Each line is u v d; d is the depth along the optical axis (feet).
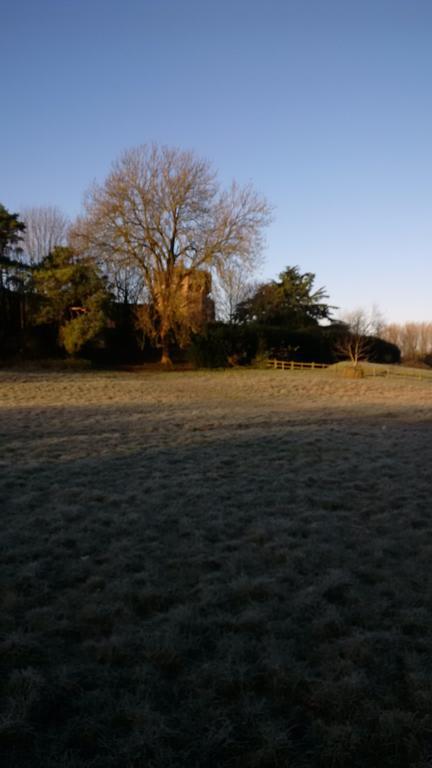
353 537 19.06
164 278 136.15
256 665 11.23
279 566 16.53
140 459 32.17
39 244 178.50
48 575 15.74
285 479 27.58
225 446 37.24
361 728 9.40
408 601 14.14
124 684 10.63
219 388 97.19
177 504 22.72
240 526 20.21
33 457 32.22
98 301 132.77
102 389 86.84
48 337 143.13
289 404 73.72
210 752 8.87
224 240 135.33
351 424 51.29
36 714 9.76
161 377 119.03
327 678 10.73
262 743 9.06
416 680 10.56
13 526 19.77
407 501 23.57
